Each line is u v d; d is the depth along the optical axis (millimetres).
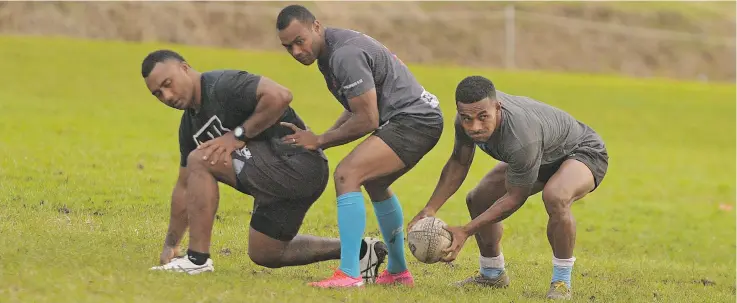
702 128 68688
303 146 17594
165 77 16938
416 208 34344
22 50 71938
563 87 79312
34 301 14367
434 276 21719
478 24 99438
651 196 43312
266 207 17984
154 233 23188
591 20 104125
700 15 109188
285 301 15836
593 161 18969
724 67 102812
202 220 17391
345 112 19438
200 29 93812
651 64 101062
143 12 93062
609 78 88375
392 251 19516
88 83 62406
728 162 56812
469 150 18859
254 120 17188
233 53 80062
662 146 60875
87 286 15344
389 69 17969
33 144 39031
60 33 89500
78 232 21922
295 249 18750
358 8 98125
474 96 17156
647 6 109125
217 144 17250
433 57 95188
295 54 17891
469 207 20359
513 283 21438
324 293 16797
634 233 34094
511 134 17719
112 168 34969
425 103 18141
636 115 71125
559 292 18922
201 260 17422
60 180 30844
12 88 57875
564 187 18406
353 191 17531
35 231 21016
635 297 21109
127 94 59812
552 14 103500
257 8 97125
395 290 18000
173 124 50188
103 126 47250
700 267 28672
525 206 36031
